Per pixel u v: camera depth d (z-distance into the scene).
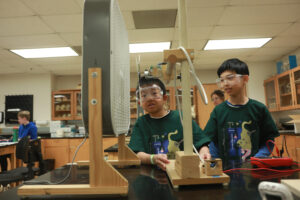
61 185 0.48
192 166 0.48
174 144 1.00
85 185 0.47
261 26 3.20
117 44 0.56
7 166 3.48
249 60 4.97
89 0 0.50
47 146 4.28
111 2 0.50
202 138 0.89
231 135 1.14
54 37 3.38
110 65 0.48
